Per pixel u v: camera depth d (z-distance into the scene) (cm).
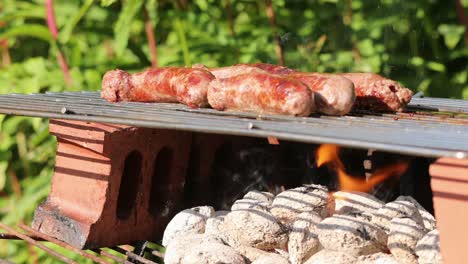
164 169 269
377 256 210
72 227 250
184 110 231
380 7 428
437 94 425
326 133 172
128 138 248
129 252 241
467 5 414
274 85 211
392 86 237
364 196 233
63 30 401
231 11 428
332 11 436
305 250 214
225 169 286
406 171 255
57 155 264
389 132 183
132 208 256
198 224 244
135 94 258
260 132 171
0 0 423
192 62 400
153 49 396
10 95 285
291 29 435
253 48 408
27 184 418
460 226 169
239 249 225
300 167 278
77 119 205
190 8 432
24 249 409
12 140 414
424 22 422
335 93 216
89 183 251
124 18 383
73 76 393
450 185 171
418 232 204
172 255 226
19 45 439
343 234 207
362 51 421
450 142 170
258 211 224
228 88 220
